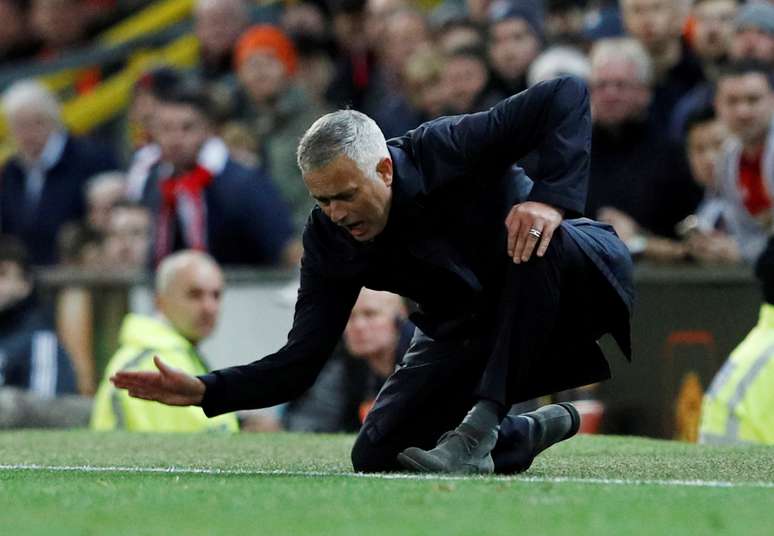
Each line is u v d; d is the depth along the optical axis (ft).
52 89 147.43
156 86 110.52
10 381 98.78
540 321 51.98
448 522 40.65
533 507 43.24
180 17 153.38
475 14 124.57
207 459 62.90
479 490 46.85
